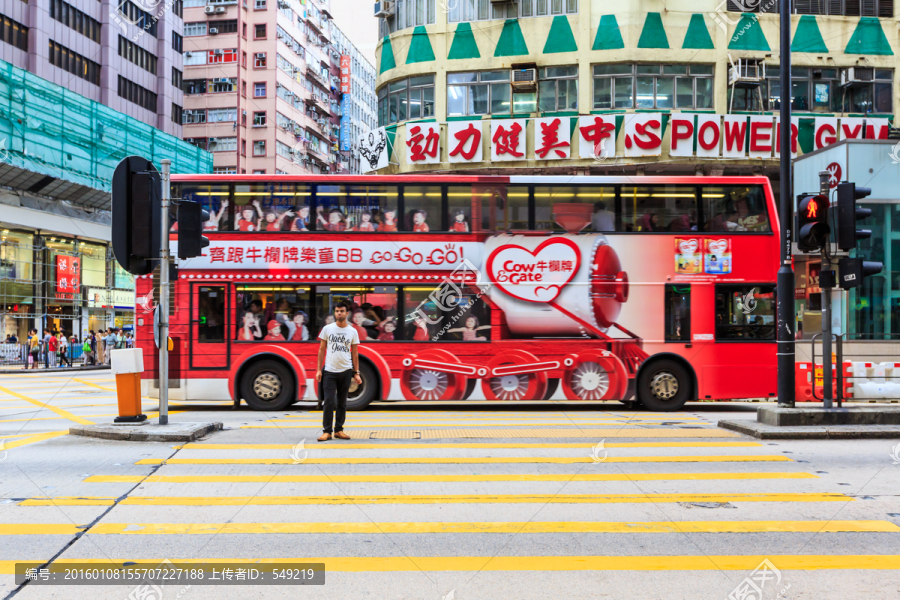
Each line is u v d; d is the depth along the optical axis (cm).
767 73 2389
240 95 6856
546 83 2422
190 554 449
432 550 461
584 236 1284
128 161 904
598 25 2381
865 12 2442
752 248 1300
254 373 1270
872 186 1620
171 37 5475
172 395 1264
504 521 529
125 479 661
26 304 3497
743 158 2297
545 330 1273
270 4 6956
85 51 4484
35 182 3484
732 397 1280
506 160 2370
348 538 485
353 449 825
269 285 1276
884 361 1424
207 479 663
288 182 1288
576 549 464
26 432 979
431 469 713
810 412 968
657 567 430
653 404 1284
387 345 1273
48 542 471
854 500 594
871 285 1600
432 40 2478
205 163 5278
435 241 1280
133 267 916
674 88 2378
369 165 2531
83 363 3447
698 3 2380
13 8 3894
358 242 1281
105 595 382
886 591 392
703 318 1285
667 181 1300
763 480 669
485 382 1266
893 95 2428
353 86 9475
